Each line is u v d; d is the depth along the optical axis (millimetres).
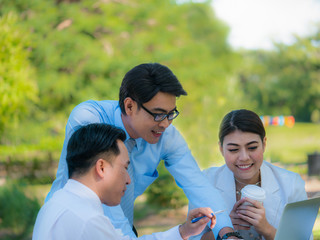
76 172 1651
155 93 1938
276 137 26953
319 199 1863
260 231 2068
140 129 2053
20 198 7473
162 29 14727
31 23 13281
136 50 13719
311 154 12305
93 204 1610
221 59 19906
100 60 13047
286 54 34625
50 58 12953
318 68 35188
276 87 34938
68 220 1560
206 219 1828
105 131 1652
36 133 13836
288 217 1729
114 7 14164
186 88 13938
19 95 11148
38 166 11836
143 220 8172
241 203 2125
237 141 2143
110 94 13039
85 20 13547
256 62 35438
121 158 1658
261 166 2334
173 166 2355
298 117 40719
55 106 14281
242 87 34625
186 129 12586
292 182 2293
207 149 11703
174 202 8898
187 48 14414
